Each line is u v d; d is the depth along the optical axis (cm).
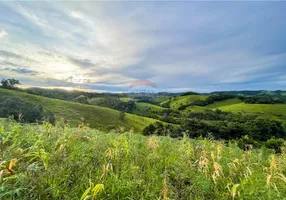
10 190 213
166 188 257
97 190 220
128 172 314
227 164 361
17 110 2775
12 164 243
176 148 468
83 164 305
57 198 229
